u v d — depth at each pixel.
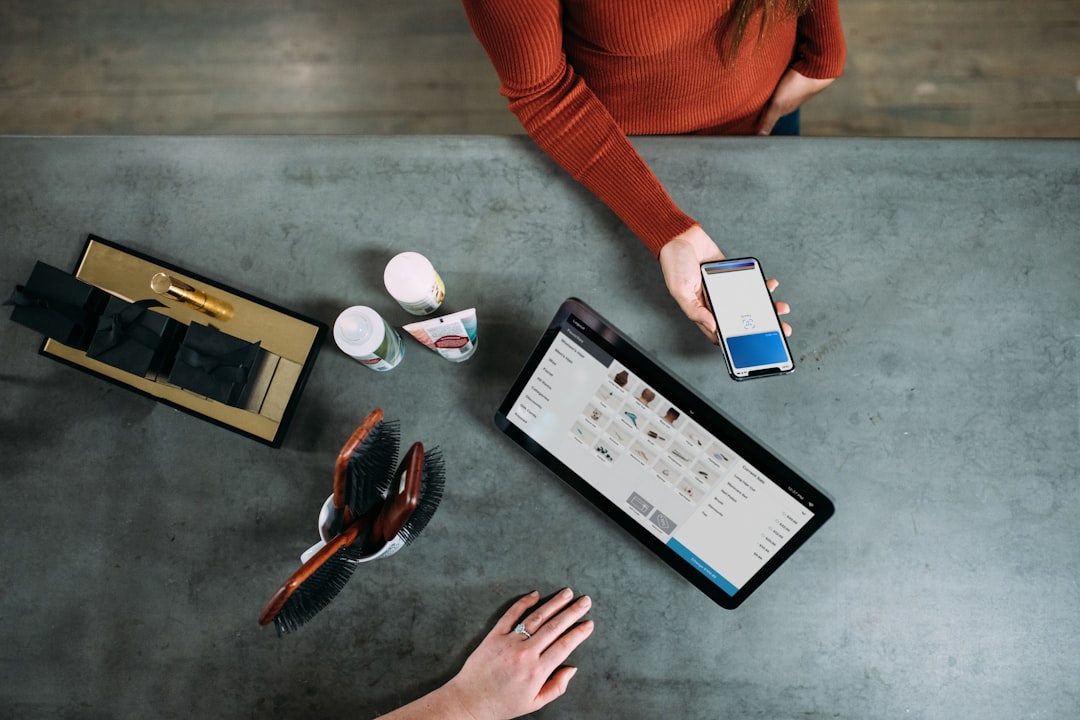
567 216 1.07
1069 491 0.99
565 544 1.02
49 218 1.09
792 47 1.14
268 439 1.03
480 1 0.85
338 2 1.90
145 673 1.01
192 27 1.91
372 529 0.85
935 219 1.04
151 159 1.09
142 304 1.00
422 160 1.08
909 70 1.83
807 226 1.04
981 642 0.97
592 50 1.02
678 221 0.99
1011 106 1.81
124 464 1.04
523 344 1.05
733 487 0.90
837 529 0.99
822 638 0.98
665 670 0.99
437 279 0.99
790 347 1.02
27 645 1.02
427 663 1.01
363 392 1.04
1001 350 1.01
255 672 1.01
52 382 1.06
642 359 0.88
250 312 1.05
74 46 1.92
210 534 1.03
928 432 1.00
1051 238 1.03
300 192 1.08
